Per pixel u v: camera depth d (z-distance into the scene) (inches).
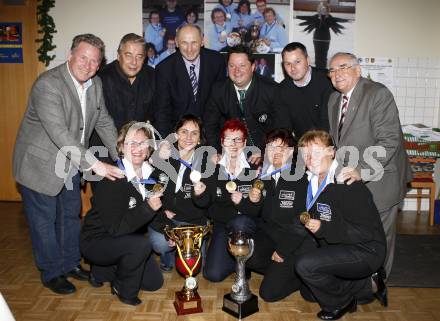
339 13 171.2
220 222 115.7
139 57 119.3
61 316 95.2
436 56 176.2
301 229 102.1
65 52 174.7
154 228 116.8
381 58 175.5
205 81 131.6
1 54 178.1
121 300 101.8
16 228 155.6
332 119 112.7
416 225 168.1
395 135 101.7
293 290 105.6
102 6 171.5
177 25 170.4
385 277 100.8
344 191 91.8
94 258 102.3
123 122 125.0
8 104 181.3
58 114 98.6
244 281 97.2
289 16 170.1
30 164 101.7
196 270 98.3
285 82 125.1
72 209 111.8
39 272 118.3
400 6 173.0
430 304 102.8
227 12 169.3
